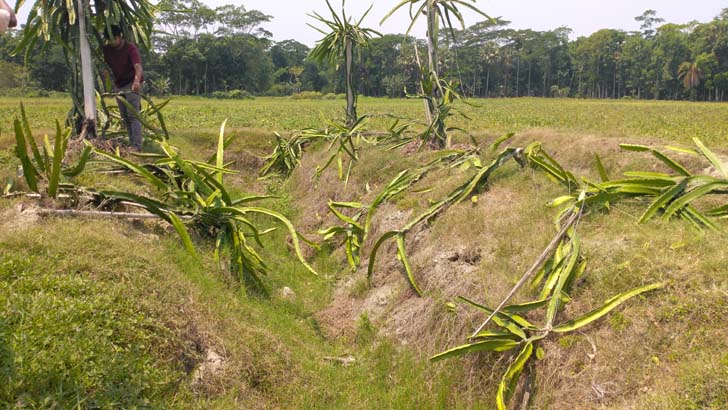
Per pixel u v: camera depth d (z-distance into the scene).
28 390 3.08
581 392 3.76
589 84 89.69
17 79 53.12
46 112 20.44
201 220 6.62
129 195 6.09
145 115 9.91
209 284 5.46
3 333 3.26
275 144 13.05
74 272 4.18
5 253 4.15
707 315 3.59
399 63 71.81
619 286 4.15
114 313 3.87
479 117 20.06
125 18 8.84
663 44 78.12
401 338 5.52
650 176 5.27
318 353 5.42
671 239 4.46
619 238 4.71
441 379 4.70
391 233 6.55
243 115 22.66
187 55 67.81
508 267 5.06
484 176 6.96
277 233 9.16
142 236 5.78
